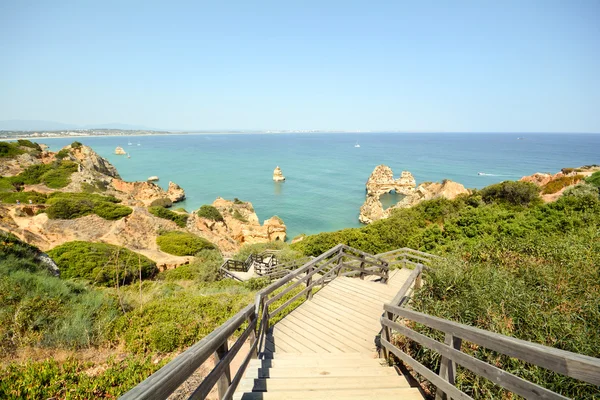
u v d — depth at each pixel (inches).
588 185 868.0
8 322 206.2
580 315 146.6
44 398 140.7
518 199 985.5
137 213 1035.3
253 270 748.6
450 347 103.2
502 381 78.7
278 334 223.6
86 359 190.9
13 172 1868.8
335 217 1936.5
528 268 222.1
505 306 159.5
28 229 808.3
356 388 131.3
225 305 292.4
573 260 231.8
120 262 623.8
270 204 2230.6
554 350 65.2
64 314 232.1
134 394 51.7
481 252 290.4
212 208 1552.7
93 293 309.0
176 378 64.5
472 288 181.3
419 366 123.6
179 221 1267.2
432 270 222.4
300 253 850.1
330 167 4015.8
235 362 183.9
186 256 858.1
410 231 839.7
